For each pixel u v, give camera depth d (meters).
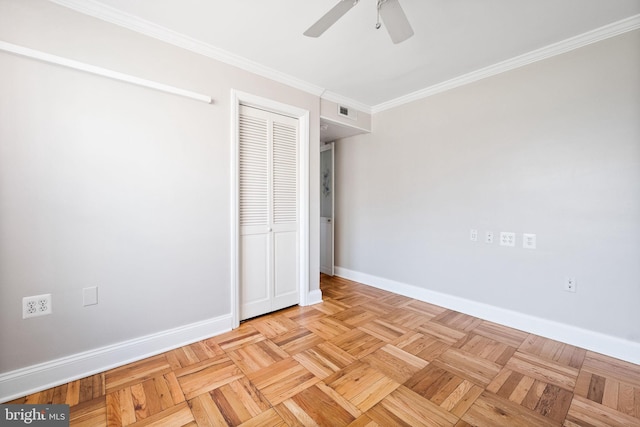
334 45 2.07
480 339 2.11
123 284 1.77
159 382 1.58
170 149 1.94
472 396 1.48
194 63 2.04
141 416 1.32
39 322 1.51
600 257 1.92
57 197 1.55
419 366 1.75
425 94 2.88
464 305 2.63
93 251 1.66
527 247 2.24
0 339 1.42
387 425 1.28
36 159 1.49
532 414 1.35
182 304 2.01
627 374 1.67
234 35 1.95
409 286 3.10
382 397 1.47
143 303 1.85
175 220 1.97
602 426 1.28
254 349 1.96
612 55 1.85
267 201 2.56
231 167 2.24
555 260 2.11
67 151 1.57
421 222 2.97
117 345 1.75
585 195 1.97
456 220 2.68
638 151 1.78
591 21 1.79
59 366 1.56
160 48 1.89
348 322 2.42
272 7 1.67
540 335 2.17
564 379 1.62
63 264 1.57
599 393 1.50
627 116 1.81
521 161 2.26
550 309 2.13
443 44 2.06
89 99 1.63
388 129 3.28
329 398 1.46
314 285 2.91
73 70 1.58
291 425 1.28
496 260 2.41
